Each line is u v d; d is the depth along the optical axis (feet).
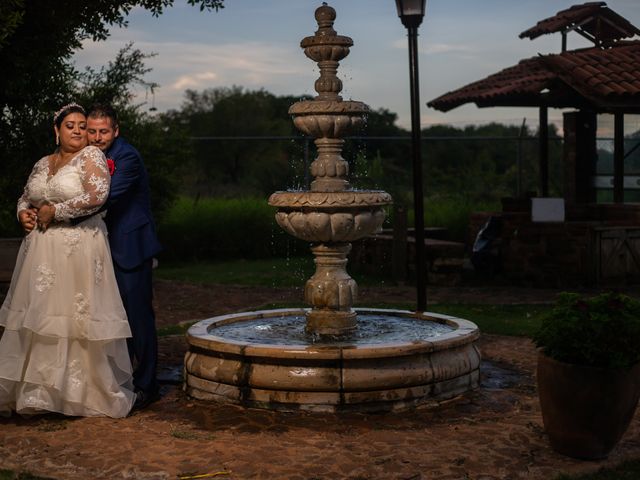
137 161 19.20
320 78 20.66
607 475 14.44
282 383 18.17
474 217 49.03
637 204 42.60
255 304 35.81
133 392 18.80
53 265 17.70
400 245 42.39
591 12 45.52
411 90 27.73
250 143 103.19
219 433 16.81
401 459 15.17
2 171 35.14
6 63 29.30
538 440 16.29
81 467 14.84
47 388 17.67
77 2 28.78
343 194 19.63
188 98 127.95
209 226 56.03
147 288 19.54
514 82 45.09
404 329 22.18
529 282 42.09
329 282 21.09
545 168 46.73
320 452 15.58
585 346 14.75
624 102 39.65
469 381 19.84
